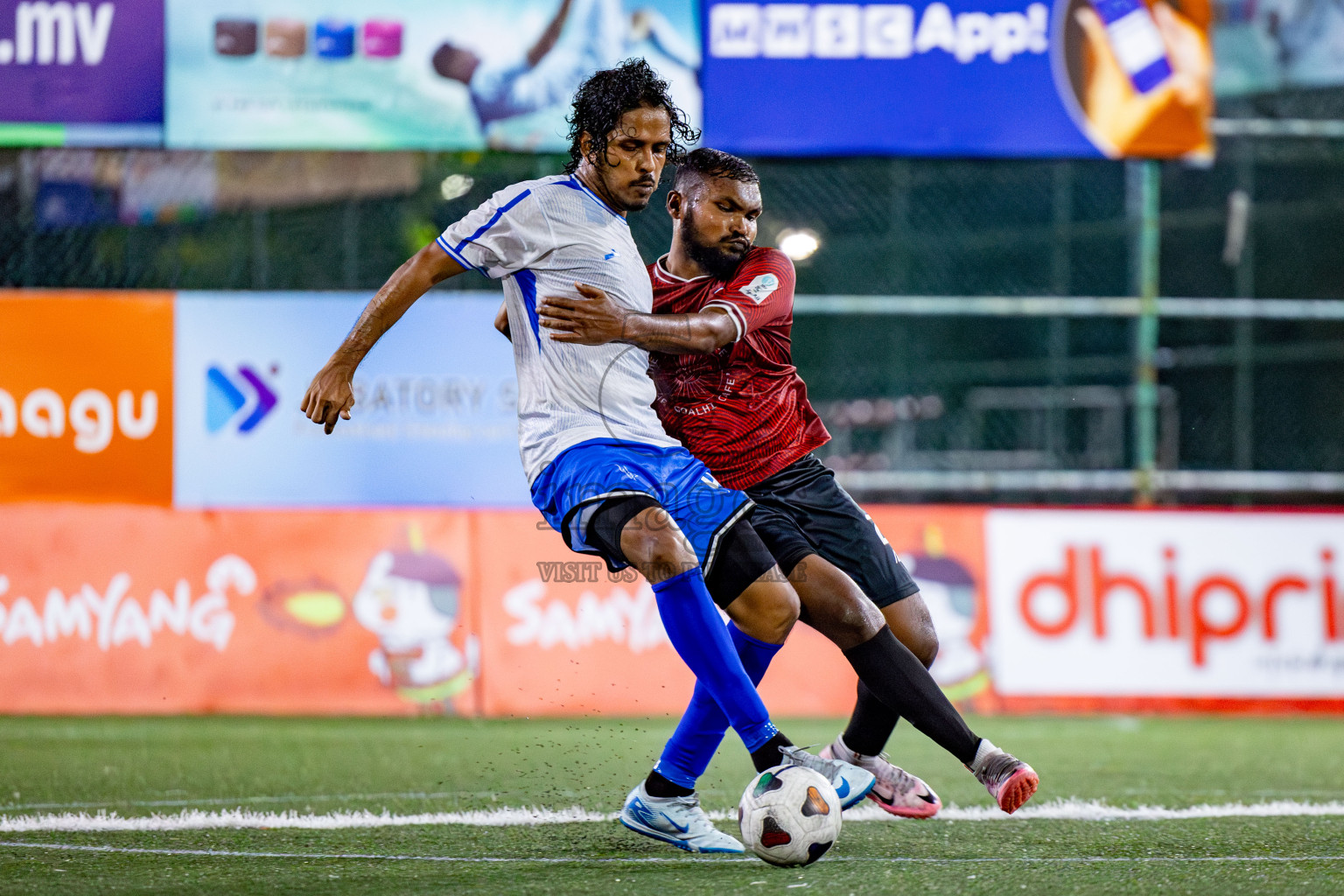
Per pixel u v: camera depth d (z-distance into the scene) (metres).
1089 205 49.44
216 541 25.50
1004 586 26.41
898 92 26.75
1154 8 26.95
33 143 26.14
